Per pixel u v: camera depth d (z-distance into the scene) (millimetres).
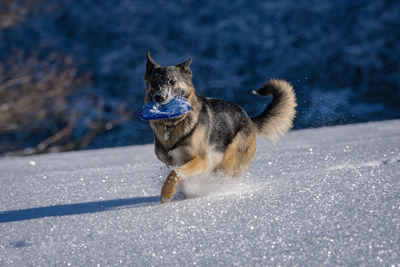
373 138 13711
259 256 3709
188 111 6758
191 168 6898
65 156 18188
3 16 28734
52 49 54125
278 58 55438
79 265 3990
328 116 12789
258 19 59156
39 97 28781
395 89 52781
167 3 60531
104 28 58750
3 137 29781
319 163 8547
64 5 58031
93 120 37406
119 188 8047
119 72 54312
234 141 8008
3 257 4414
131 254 4094
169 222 4953
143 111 6906
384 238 3713
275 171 8273
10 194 8477
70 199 7395
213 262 3709
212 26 59062
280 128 9367
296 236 4023
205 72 55062
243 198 5645
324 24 58219
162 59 56531
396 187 5188
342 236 3877
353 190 5293
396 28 56688
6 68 29594
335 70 54312
